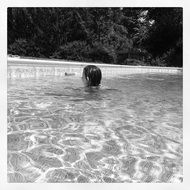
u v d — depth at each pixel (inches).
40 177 87.4
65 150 107.6
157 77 515.8
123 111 177.9
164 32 909.8
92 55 687.7
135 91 285.3
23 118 149.9
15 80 328.8
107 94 251.6
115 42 788.0
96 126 140.0
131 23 928.9
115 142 118.0
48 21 620.7
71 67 434.9
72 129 133.4
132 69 597.6
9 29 584.1
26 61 354.3
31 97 215.3
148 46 943.7
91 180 86.7
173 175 92.4
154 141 121.0
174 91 298.0
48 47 630.5
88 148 110.3
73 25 672.4
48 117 154.3
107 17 761.6
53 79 362.6
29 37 606.2
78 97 226.1
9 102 191.0
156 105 205.0
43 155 102.4
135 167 96.6
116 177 89.4
